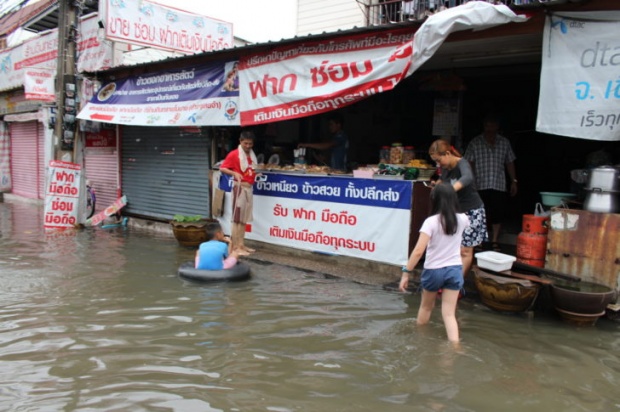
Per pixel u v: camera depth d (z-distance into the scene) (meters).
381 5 9.80
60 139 10.66
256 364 4.02
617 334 4.69
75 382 3.67
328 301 5.62
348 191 6.97
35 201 16.00
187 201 9.95
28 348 4.27
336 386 3.67
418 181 6.42
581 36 4.89
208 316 5.11
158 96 9.50
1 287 6.07
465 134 10.00
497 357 4.18
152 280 6.43
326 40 6.80
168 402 3.40
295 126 10.04
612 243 4.90
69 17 10.57
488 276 5.21
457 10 5.35
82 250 8.26
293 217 7.69
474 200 5.43
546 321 5.01
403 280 4.61
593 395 3.58
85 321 4.93
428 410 3.35
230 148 9.29
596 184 5.02
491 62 7.76
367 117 10.12
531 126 9.98
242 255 7.72
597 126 4.84
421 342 4.48
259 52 7.68
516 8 5.16
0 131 17.73
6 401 3.38
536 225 5.55
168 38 11.09
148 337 4.55
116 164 11.50
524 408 3.39
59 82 10.66
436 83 7.91
